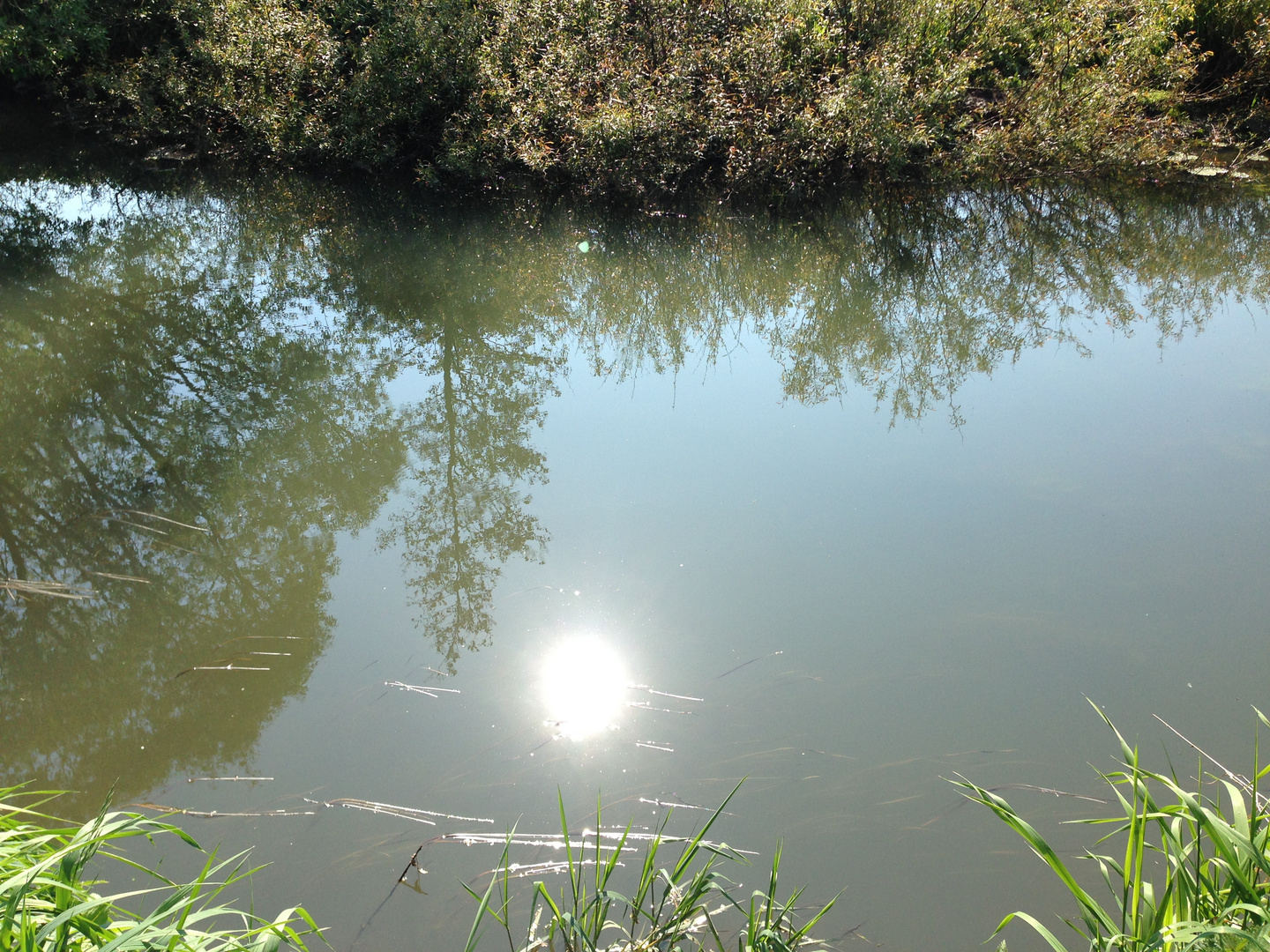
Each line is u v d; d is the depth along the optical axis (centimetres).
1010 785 295
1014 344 743
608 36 1265
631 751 317
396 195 1252
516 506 503
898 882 260
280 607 410
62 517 483
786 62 1205
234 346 746
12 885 169
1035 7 1266
